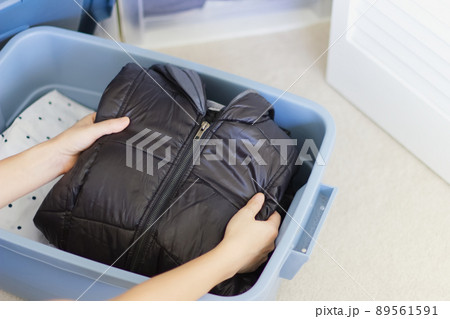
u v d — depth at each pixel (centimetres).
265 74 159
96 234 104
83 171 105
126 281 96
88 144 108
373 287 129
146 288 86
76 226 104
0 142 125
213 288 101
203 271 90
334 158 145
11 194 103
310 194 104
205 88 120
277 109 119
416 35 125
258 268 109
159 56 122
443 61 122
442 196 140
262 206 105
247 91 113
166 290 86
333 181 142
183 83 113
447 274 130
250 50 162
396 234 135
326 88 157
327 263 131
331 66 151
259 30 164
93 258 106
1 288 124
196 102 112
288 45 163
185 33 162
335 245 134
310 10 164
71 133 108
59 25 139
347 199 140
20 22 129
